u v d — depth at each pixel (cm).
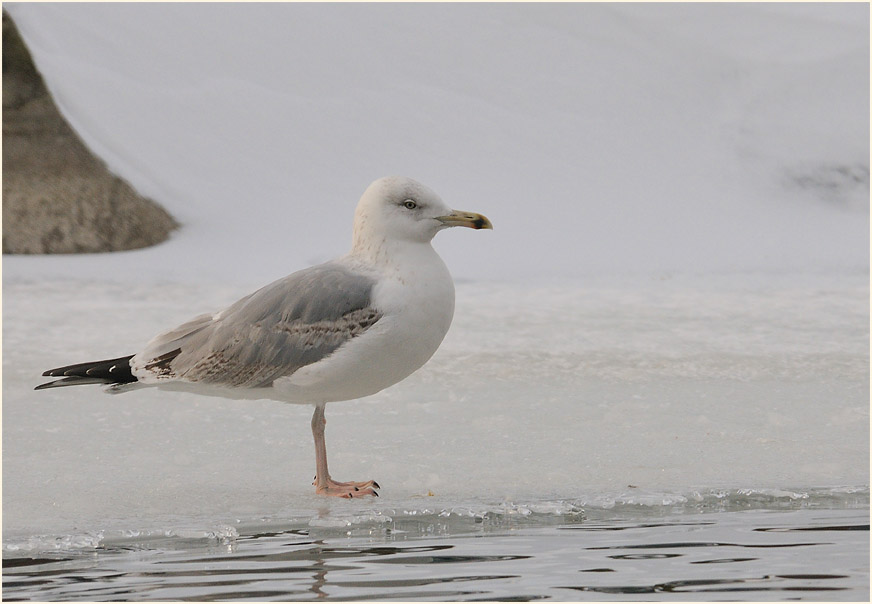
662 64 2975
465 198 2488
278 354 792
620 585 571
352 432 975
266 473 849
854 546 644
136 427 993
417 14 3070
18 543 661
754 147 2723
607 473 835
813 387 1148
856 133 2758
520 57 2964
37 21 2733
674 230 2353
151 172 2456
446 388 1152
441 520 725
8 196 2255
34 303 1727
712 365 1259
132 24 2856
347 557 634
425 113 2766
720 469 843
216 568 612
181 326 840
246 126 2664
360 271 803
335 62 2892
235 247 2277
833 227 2392
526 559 624
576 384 1166
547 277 2003
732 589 564
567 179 2580
